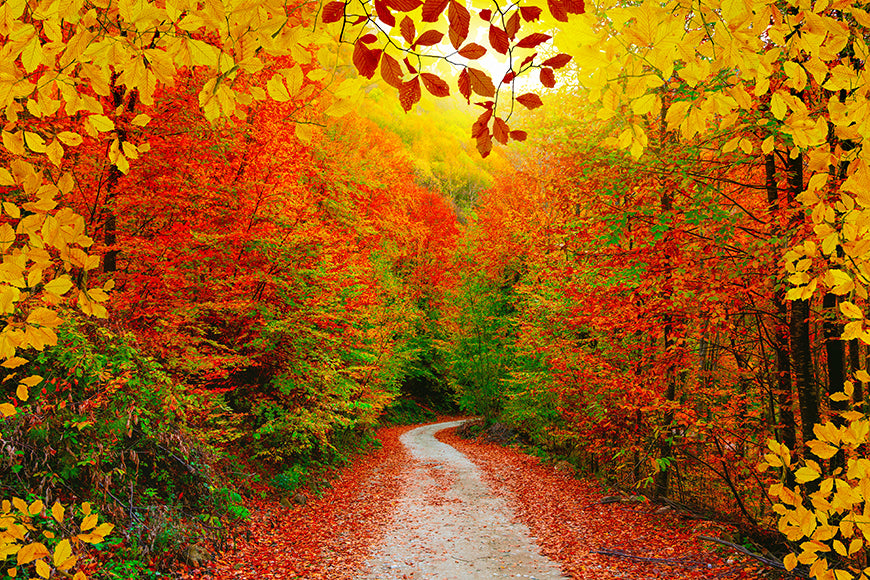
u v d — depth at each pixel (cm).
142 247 632
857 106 133
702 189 542
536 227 1375
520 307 1667
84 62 112
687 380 791
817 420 475
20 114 304
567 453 1394
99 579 406
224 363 730
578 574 586
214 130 688
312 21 107
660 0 119
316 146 1144
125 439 545
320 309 916
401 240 2517
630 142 131
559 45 110
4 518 139
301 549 659
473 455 1534
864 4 140
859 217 151
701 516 730
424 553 673
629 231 616
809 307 484
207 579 509
